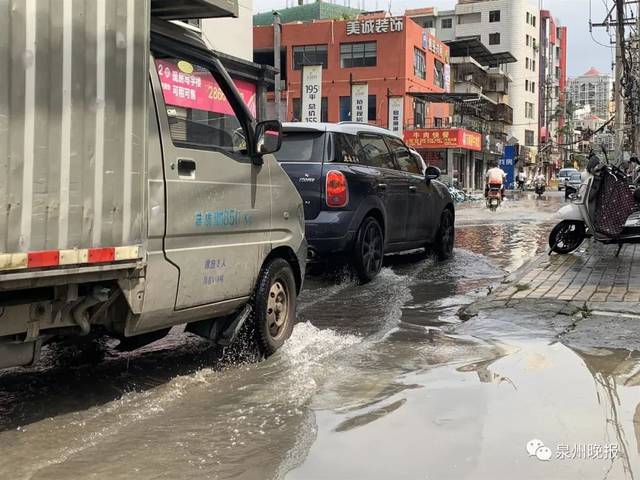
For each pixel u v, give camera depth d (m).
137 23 3.72
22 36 3.14
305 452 3.44
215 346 5.49
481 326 6.02
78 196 3.42
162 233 3.97
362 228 7.96
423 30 47.69
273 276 5.12
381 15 52.72
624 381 4.48
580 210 10.09
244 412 3.99
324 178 7.60
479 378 4.59
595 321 6.04
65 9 3.33
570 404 4.07
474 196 37.75
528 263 9.72
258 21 57.00
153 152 3.92
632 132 28.97
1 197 3.08
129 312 3.89
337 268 8.69
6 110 3.09
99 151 3.53
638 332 5.66
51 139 3.28
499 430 3.70
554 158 92.81
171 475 3.18
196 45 4.40
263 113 12.34
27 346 3.63
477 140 50.66
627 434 3.63
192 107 4.32
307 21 50.31
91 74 3.47
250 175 4.83
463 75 61.72
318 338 5.70
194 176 4.25
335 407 4.07
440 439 3.58
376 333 5.89
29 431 3.71
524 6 81.19
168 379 4.63
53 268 3.29
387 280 8.55
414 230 9.42
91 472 3.21
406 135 45.25
